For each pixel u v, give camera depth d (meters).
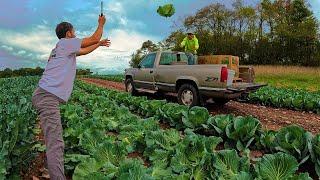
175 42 65.12
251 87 11.58
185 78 12.26
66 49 4.78
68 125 7.81
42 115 4.64
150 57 14.36
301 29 59.69
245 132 6.66
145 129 7.05
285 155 4.50
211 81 11.37
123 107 9.45
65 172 5.34
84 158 5.29
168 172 4.63
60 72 4.72
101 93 17.59
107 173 4.57
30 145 5.17
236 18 66.38
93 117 8.43
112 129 8.34
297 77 36.88
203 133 8.04
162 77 13.41
